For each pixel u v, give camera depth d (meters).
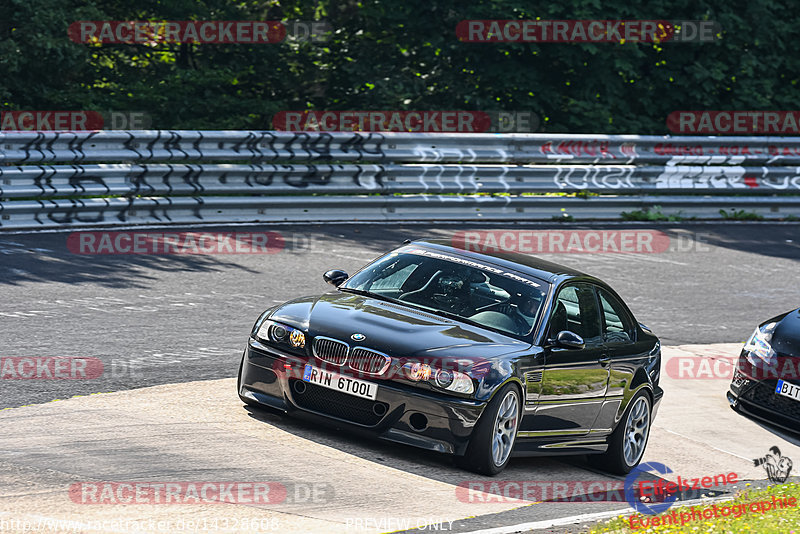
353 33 53.53
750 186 49.25
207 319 23.97
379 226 38.66
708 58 56.12
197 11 50.09
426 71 53.22
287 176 37.81
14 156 31.30
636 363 19.22
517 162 43.62
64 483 12.51
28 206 31.28
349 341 15.80
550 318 17.31
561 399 17.20
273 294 27.25
